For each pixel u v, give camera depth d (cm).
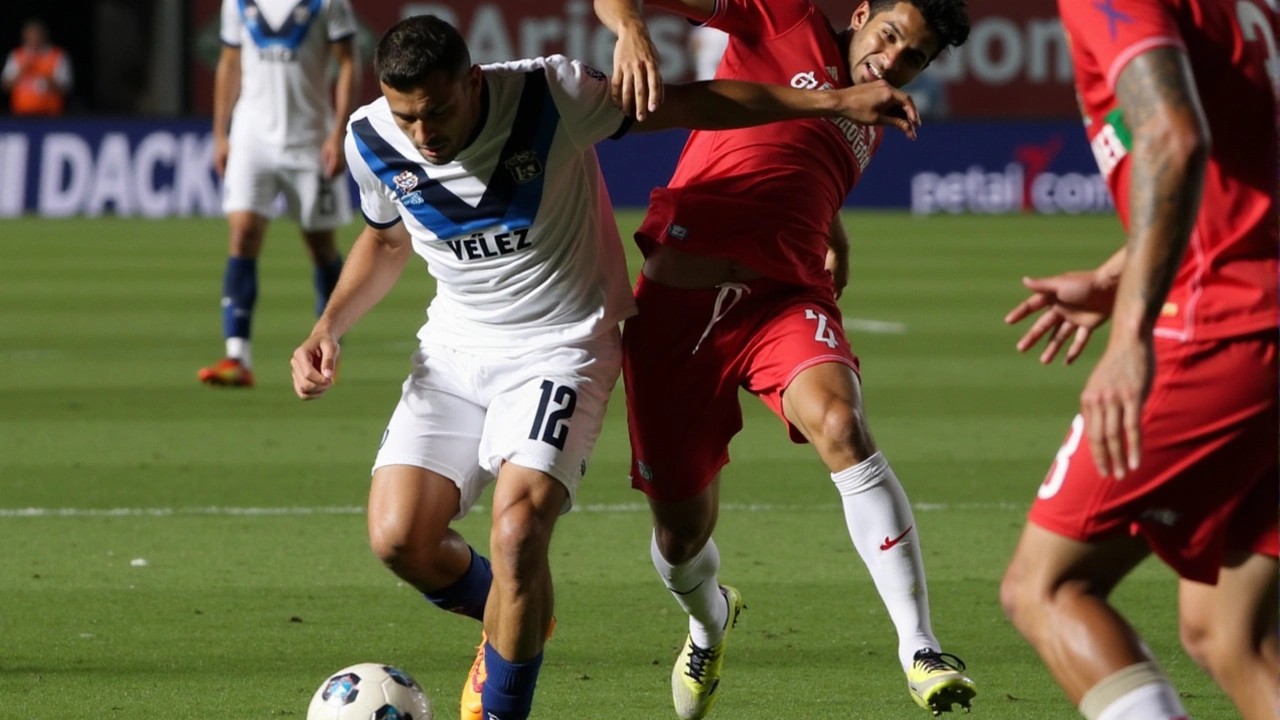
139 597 1881
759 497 2467
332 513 2331
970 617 1811
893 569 1377
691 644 1480
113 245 6562
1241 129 1068
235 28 3369
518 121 1371
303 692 1532
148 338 4216
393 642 1712
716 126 1404
